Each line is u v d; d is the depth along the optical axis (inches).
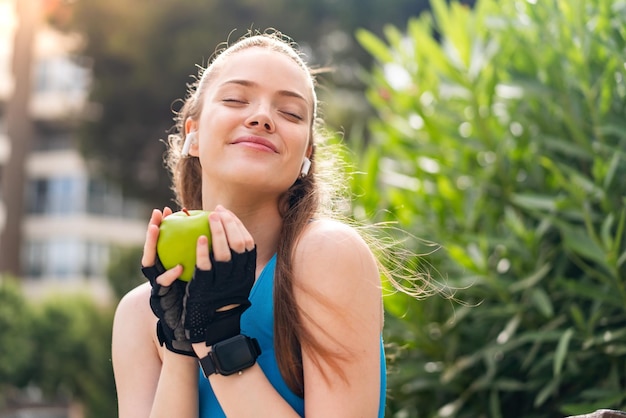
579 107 131.2
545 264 131.3
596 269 128.3
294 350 57.1
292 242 58.7
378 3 551.8
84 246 1085.1
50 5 581.6
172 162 79.5
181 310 56.1
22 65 697.6
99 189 1106.7
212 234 54.4
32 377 479.5
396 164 159.9
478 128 144.2
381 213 143.5
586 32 127.6
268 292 59.2
